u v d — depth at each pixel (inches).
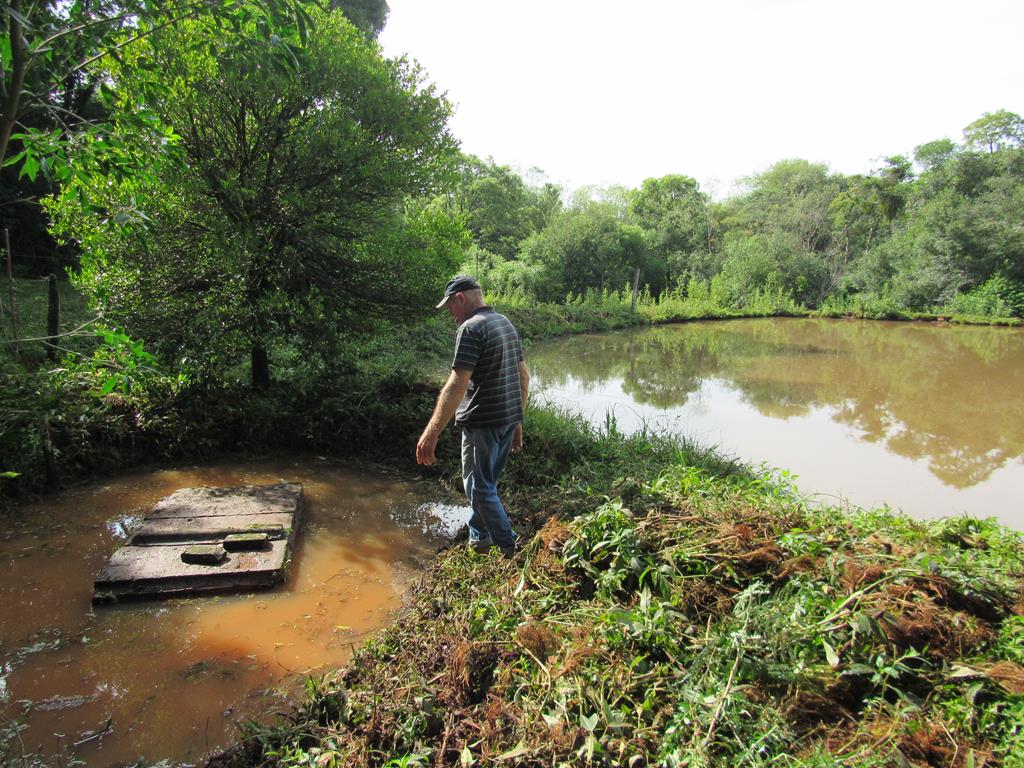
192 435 221.6
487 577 136.3
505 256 1194.6
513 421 142.3
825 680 89.6
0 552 150.9
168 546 149.4
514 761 81.2
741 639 96.3
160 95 187.9
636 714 86.3
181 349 225.3
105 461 203.2
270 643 121.6
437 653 107.7
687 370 523.5
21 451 184.2
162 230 219.9
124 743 95.1
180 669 112.8
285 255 236.1
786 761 76.4
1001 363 569.3
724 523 134.6
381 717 94.0
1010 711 82.1
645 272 1222.3
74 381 212.8
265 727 97.6
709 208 1529.3
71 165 125.8
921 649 96.3
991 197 1027.3
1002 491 240.1
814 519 146.0
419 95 258.8
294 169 239.6
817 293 1246.9
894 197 1343.5
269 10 115.6
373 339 279.4
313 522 177.3
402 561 157.2
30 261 501.0
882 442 306.5
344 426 236.4
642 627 101.0
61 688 106.6
